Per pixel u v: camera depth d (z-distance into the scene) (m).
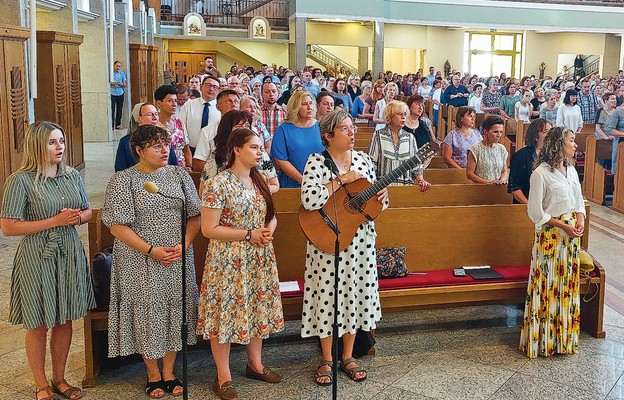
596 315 4.28
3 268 5.59
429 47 25.00
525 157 4.55
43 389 3.38
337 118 3.53
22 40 7.51
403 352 4.07
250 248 3.39
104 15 13.34
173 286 3.41
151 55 20.05
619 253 6.27
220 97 4.92
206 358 3.98
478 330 4.45
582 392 3.53
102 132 13.79
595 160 8.70
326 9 21.36
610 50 25.33
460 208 4.46
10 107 7.27
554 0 23.05
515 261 4.59
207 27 23.08
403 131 4.80
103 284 3.62
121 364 3.89
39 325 3.27
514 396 3.49
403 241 4.39
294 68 21.77
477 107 12.86
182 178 3.47
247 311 3.38
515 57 26.03
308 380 3.68
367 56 25.25
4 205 3.19
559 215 3.87
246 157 3.37
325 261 3.54
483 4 22.58
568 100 9.77
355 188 3.53
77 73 10.28
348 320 3.59
